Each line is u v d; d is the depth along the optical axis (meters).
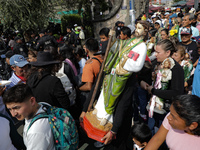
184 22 4.95
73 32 9.28
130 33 3.38
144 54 1.60
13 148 1.60
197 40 3.28
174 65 1.88
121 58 1.67
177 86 1.85
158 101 2.07
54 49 2.87
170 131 1.26
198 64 2.46
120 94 1.81
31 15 8.18
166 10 12.83
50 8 9.23
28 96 1.39
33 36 8.33
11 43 9.26
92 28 10.70
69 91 2.71
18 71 2.73
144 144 1.99
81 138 3.11
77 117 3.01
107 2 11.71
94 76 2.60
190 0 17.02
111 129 1.82
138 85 2.96
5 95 1.34
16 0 7.62
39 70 2.02
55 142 1.49
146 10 11.18
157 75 2.05
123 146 2.34
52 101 2.03
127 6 9.63
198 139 1.11
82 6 10.77
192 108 0.98
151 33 4.50
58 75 2.67
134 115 3.33
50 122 1.44
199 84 2.42
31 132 1.35
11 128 1.66
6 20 7.82
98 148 2.89
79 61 3.42
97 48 2.76
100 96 1.96
